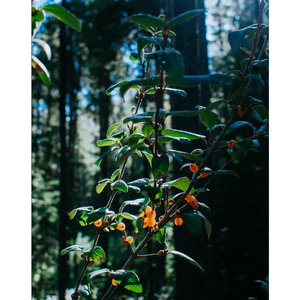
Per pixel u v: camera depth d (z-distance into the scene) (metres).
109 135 1.44
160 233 1.21
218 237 9.53
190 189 1.13
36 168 10.45
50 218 10.45
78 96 13.87
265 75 6.68
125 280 1.13
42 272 11.05
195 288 5.30
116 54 11.83
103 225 1.26
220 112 10.71
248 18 10.25
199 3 6.31
